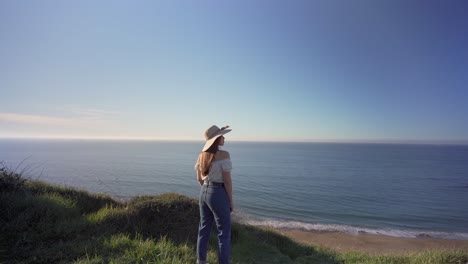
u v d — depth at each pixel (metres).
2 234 3.97
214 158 3.48
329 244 17.69
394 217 28.88
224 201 3.41
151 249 3.74
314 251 7.40
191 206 6.64
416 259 5.69
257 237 7.63
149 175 60.03
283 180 57.16
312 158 137.88
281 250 7.19
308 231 21.98
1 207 4.68
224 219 3.39
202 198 3.51
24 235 3.98
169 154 150.88
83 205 7.20
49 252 3.54
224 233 3.38
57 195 6.73
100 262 3.22
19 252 3.52
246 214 26.86
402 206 34.75
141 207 6.17
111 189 41.59
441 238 21.09
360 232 22.36
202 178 3.57
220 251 3.31
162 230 5.71
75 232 4.46
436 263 5.35
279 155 162.62
